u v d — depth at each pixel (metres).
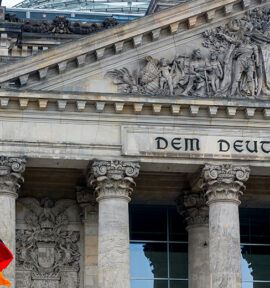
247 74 80.38
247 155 78.88
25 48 95.00
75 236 83.94
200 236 84.00
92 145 77.62
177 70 79.81
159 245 88.19
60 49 77.62
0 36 93.50
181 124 78.88
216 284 76.62
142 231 88.31
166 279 87.38
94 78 78.81
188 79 79.62
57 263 83.12
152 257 87.75
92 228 83.00
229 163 78.75
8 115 77.19
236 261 77.00
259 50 81.31
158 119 78.75
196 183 81.56
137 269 87.31
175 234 88.56
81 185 83.56
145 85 79.12
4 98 76.50
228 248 77.19
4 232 74.94
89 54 78.75
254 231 90.38
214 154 78.56
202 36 80.94
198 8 80.12
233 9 81.62
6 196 75.94
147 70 79.31
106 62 79.12
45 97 76.88
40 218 83.88
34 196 84.38
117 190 77.31
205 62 80.38
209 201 78.88
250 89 80.19
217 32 81.25
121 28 78.62
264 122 79.75
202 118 79.19
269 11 82.38
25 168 78.75
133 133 78.25
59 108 77.44
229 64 80.44
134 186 79.38
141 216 88.69
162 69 79.56
